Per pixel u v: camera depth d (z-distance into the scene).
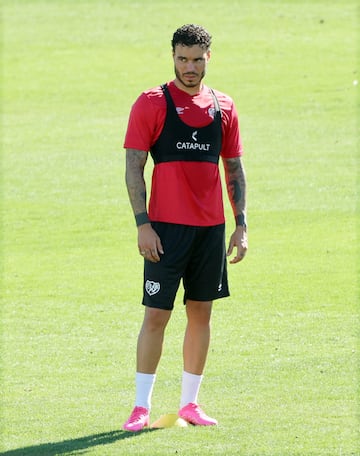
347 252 48.38
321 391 29.22
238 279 44.06
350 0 119.00
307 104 84.06
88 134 78.94
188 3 119.69
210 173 25.41
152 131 25.17
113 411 27.86
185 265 25.39
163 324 25.48
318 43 103.00
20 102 89.25
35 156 72.88
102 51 104.06
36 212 59.03
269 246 50.00
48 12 119.25
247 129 77.50
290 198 59.97
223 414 27.02
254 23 110.56
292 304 39.94
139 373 25.64
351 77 91.62
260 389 29.53
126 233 54.25
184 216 25.16
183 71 24.95
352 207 57.66
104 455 23.48
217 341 35.06
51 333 36.94
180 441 24.45
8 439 25.34
